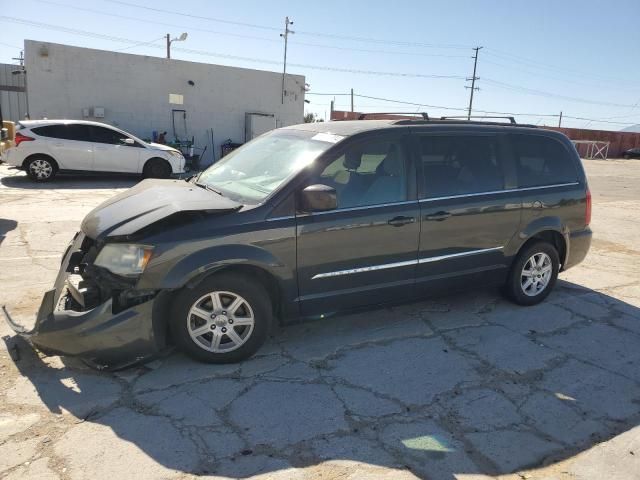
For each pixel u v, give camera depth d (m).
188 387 3.53
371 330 4.58
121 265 3.48
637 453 3.01
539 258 5.21
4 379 3.54
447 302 5.32
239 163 4.68
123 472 2.70
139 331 3.49
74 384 3.51
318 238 3.91
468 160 4.71
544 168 5.20
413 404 3.44
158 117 19.95
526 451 3.01
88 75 18.50
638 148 51.78
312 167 3.96
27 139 12.87
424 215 4.36
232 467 2.77
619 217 11.35
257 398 3.43
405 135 4.42
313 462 2.84
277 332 4.47
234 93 21.17
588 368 4.03
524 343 4.43
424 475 2.77
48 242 7.12
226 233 3.62
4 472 2.66
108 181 14.07
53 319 3.53
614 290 5.95
